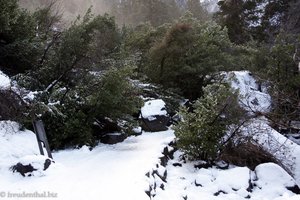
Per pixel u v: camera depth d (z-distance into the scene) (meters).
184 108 8.86
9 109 7.50
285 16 28.41
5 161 6.27
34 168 5.89
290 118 11.15
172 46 13.74
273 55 14.68
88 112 8.99
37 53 10.69
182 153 8.98
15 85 8.47
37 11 13.61
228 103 8.59
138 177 6.12
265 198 7.21
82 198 5.03
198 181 7.51
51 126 8.32
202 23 17.67
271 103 12.47
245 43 26.53
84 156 7.80
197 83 14.67
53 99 8.73
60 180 5.76
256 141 9.00
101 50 9.81
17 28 10.73
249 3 30.38
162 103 11.83
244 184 7.41
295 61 14.21
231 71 15.84
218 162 8.60
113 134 9.45
